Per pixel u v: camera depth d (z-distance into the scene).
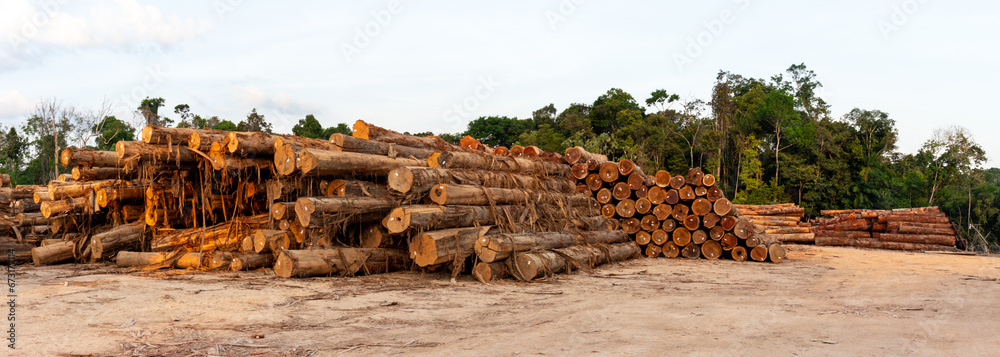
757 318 6.37
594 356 4.59
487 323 6.09
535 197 13.20
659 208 16.28
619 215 16.70
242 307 6.64
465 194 10.80
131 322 5.59
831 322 6.15
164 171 11.52
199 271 10.12
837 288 9.66
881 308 7.25
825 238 23.58
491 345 4.97
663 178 16.33
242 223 11.22
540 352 4.72
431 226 9.86
